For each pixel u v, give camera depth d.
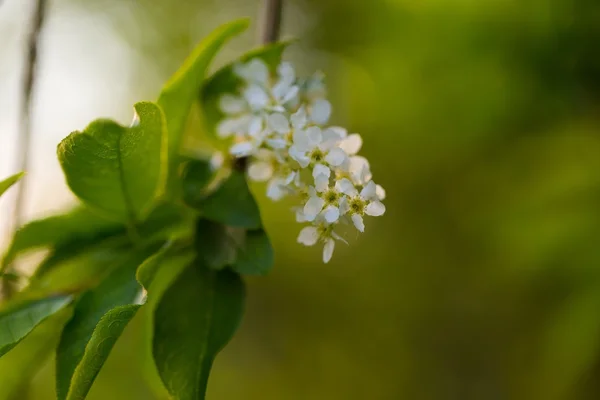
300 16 0.89
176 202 0.48
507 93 0.61
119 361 0.84
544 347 0.67
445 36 0.61
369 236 0.93
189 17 1.06
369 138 0.80
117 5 1.07
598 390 0.68
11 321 0.45
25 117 0.49
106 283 0.45
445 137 0.69
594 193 0.61
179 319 0.45
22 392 0.51
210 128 0.50
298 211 0.44
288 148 0.45
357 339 0.97
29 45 0.49
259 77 0.48
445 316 0.92
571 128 0.62
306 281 0.96
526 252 0.63
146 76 1.07
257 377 0.97
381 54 0.67
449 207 0.84
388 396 0.96
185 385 0.44
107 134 0.43
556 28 0.59
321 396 0.97
